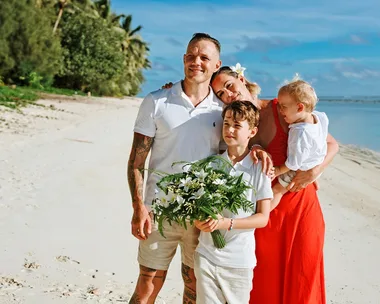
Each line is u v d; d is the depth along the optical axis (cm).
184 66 408
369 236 906
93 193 973
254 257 401
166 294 575
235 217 389
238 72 444
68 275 587
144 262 423
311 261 430
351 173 1623
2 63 4022
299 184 425
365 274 718
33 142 1477
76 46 5203
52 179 1043
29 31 4122
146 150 414
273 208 430
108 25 5881
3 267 586
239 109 391
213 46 404
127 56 7081
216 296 394
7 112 2095
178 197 377
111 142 1667
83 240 713
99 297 532
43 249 661
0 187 938
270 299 439
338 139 3103
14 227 734
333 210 1090
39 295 519
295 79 423
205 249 394
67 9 5400
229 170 398
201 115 407
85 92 5309
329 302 615
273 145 431
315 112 436
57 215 813
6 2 4000
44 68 4316
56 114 2388
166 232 414
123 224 803
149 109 409
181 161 401
